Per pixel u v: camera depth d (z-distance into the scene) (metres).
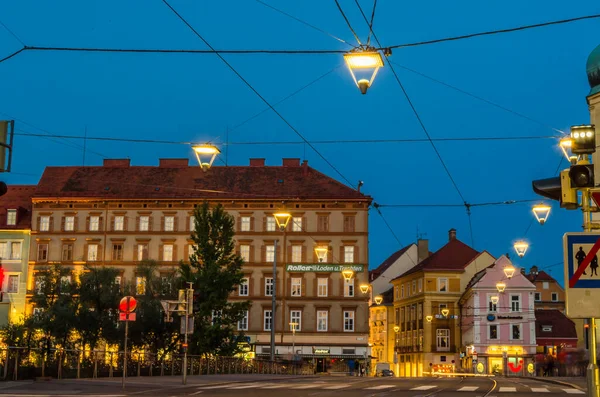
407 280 104.69
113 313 54.34
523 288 89.50
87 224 80.12
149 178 82.50
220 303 55.97
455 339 95.31
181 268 57.16
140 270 57.56
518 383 40.31
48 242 79.88
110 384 29.27
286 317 78.44
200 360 47.28
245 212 80.00
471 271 96.75
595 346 9.36
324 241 79.19
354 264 78.50
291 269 78.94
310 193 80.00
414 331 99.69
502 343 88.69
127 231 79.75
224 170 83.38
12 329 52.84
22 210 81.75
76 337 53.78
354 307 78.25
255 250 79.50
